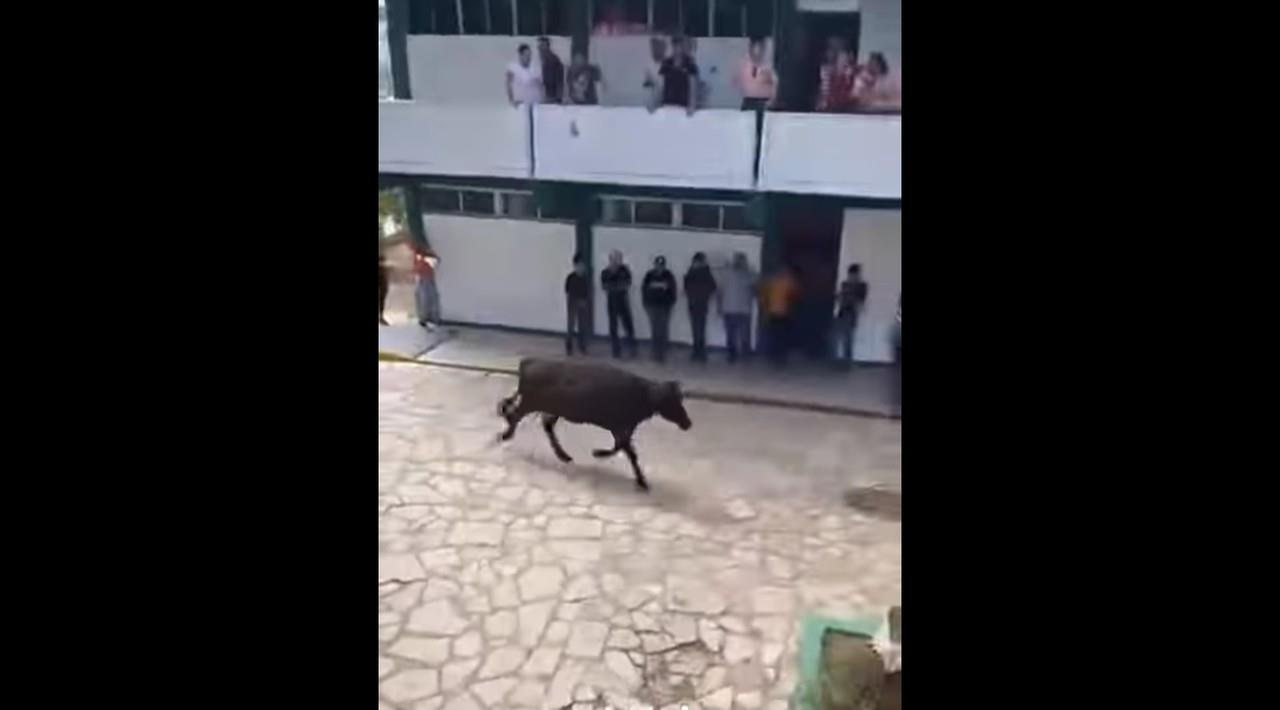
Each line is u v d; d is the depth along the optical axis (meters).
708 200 11.16
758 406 9.80
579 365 8.00
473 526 7.05
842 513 7.30
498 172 11.41
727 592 6.16
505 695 5.18
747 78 10.45
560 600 6.08
